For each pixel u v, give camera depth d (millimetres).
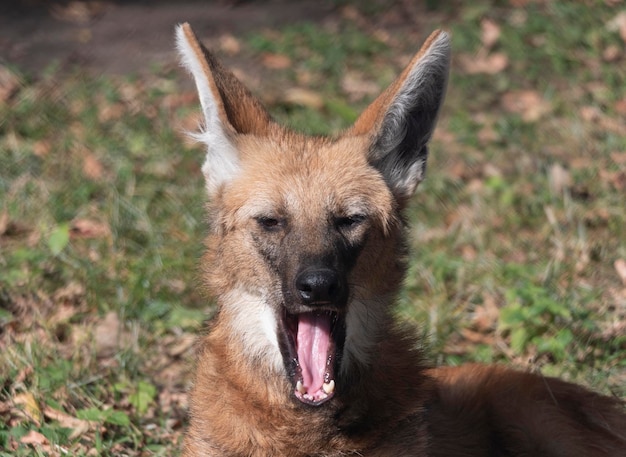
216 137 11734
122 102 24797
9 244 18297
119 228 18656
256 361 11281
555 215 19719
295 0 33625
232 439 11250
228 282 11477
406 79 11625
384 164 11906
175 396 14359
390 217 11508
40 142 22391
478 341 16016
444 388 13023
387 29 31188
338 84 26891
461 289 17172
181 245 18266
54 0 32125
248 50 29000
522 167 21984
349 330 11273
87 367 14555
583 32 29094
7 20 30312
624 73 26594
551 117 24375
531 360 14859
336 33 30531
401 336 11797
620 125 23703
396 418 11305
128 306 16172
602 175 21062
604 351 15273
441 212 20328
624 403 13328
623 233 18906
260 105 12312
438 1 32938
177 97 25125
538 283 17156
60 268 17391
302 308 10625
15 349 14531
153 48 28828
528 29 29516
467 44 29094
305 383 10922
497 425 12977
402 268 11852
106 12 31469
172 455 12914
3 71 25953
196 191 20438
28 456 12258
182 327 16125
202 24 31031
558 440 12703
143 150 22312
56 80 25922
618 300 16688
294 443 11156
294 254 10844
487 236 19094
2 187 20141
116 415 13078
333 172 11352
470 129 24016
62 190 20094
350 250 11109
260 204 11180
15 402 13461
